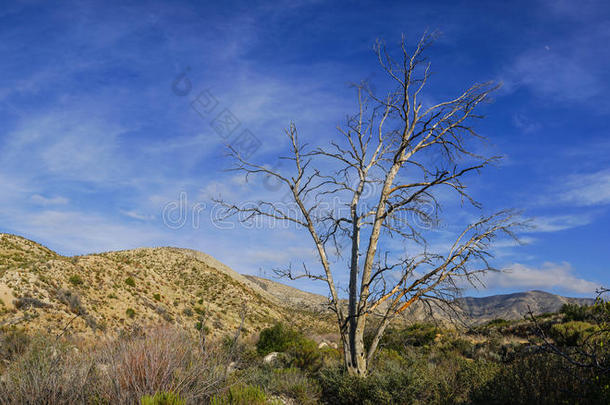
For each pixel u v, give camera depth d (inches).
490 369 457.4
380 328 459.5
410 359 580.1
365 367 446.0
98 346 280.2
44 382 231.0
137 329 310.0
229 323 1594.5
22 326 852.6
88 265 1412.4
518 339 832.9
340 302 479.8
